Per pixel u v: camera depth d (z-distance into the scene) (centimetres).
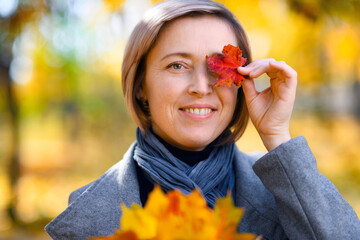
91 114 1033
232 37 117
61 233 118
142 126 124
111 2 350
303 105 1259
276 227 120
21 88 654
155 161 118
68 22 470
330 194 110
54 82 697
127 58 122
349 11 346
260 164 110
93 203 120
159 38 113
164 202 68
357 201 603
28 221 529
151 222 66
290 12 350
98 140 1081
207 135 113
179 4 112
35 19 471
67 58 590
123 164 128
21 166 561
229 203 71
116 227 118
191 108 112
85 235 118
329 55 386
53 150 1240
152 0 330
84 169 970
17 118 558
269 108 117
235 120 130
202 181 116
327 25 360
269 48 367
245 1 332
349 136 1161
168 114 113
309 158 108
